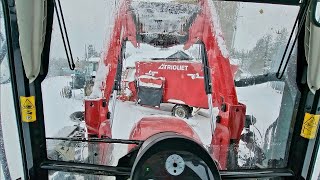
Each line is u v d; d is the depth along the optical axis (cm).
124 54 173
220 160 189
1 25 160
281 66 175
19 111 160
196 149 144
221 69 178
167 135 150
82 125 179
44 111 171
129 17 168
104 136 182
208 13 170
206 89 181
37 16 144
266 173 176
